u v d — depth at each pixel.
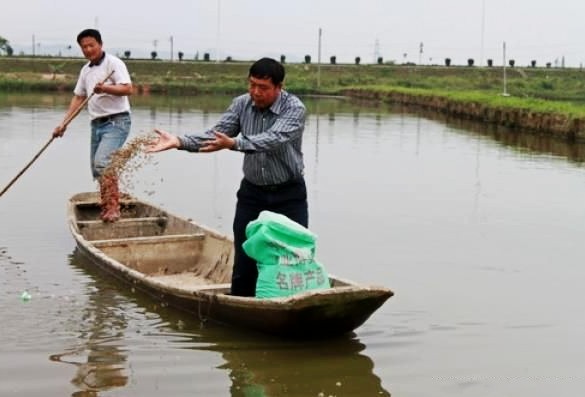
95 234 8.64
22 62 55.06
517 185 13.28
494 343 5.79
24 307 6.36
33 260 7.80
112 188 8.73
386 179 13.76
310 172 14.43
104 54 8.89
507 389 4.99
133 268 7.77
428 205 11.30
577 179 14.09
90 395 4.75
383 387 4.98
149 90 47.06
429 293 6.99
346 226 9.75
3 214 9.98
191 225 8.38
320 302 5.38
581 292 7.08
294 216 6.11
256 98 5.78
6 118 24.08
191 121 24.33
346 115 31.22
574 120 21.78
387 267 7.84
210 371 5.16
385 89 45.47
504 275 7.62
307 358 5.43
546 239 9.20
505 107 26.91
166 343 5.64
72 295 6.71
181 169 14.49
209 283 7.49
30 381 4.93
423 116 31.61
